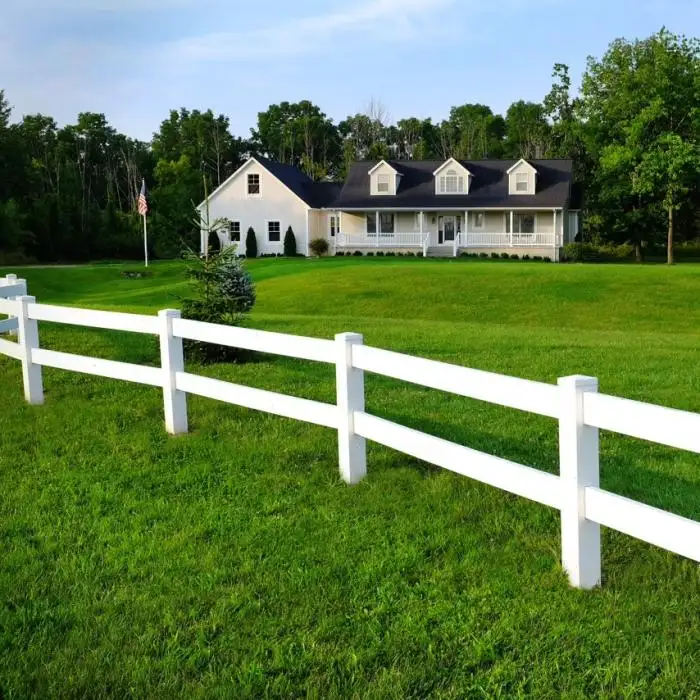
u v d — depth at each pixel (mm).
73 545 4996
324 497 5719
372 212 49844
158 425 7773
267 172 50156
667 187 46250
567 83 65562
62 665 3609
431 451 5070
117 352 11664
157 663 3596
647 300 22328
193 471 6406
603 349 12227
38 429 7781
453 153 89625
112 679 3500
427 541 4918
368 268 29062
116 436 7449
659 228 51219
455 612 4027
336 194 52500
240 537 5043
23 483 6234
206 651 3689
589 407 4023
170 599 4211
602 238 53375
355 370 5828
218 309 11148
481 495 5664
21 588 4398
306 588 4320
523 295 23312
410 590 4289
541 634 3787
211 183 78500
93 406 8570
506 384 4434
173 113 98438
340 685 3441
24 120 92438
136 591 4328
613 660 3555
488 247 47312
